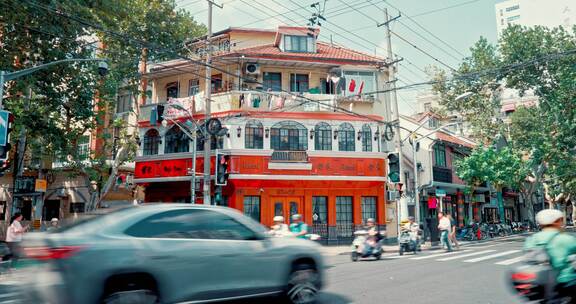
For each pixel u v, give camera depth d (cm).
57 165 2686
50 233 525
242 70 2316
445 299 739
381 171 2295
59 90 1861
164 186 2367
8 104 1797
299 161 2167
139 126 2397
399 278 991
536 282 512
